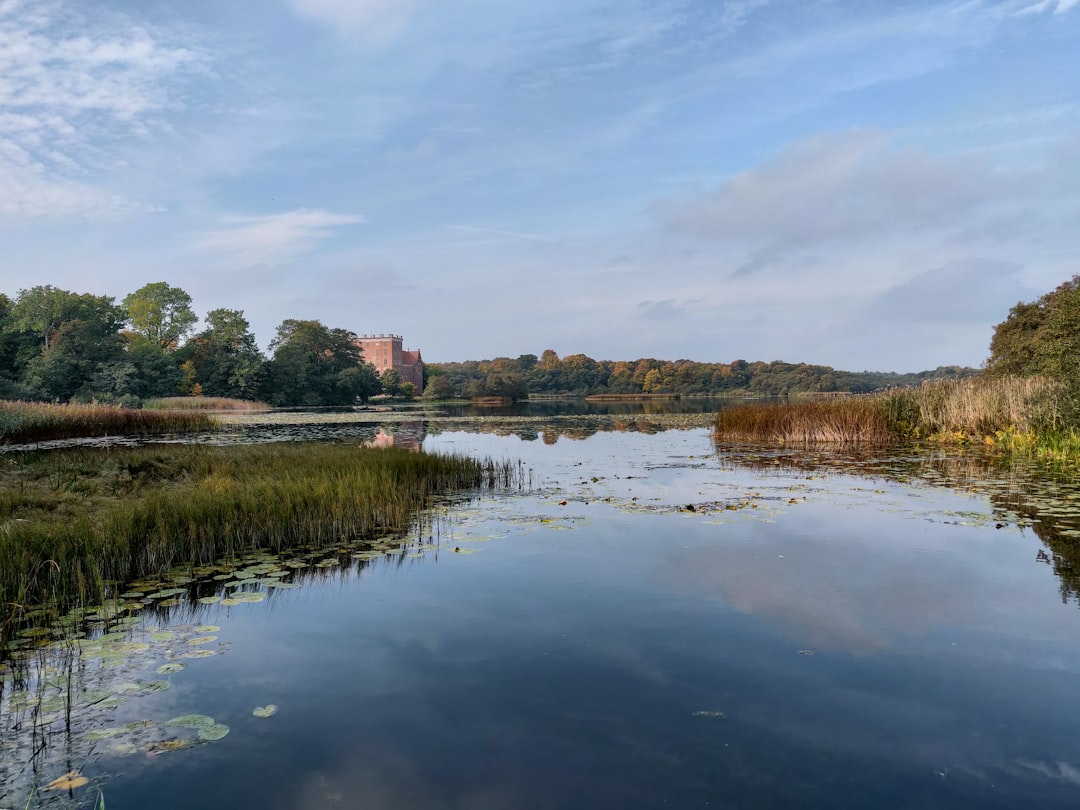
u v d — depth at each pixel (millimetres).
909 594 5715
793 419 21875
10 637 5039
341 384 87312
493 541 7836
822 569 6496
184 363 75750
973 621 5074
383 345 133500
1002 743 3408
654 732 3543
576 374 143500
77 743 3525
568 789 3066
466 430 30719
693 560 6871
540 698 3930
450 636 4910
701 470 14711
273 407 71500
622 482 12836
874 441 20750
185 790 3090
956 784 3072
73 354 57688
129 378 59438
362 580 6352
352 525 8461
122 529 7098
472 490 12016
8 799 3035
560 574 6426
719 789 3049
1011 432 18453
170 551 6973
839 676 4156
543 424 35812
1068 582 6020
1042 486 11477
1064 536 7805
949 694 3920
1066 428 16453
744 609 5383
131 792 3084
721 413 25562
